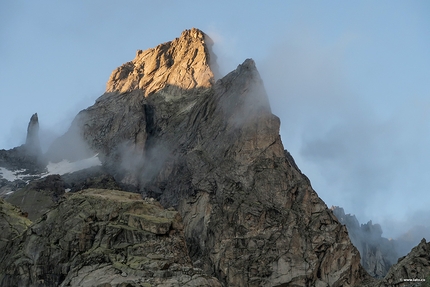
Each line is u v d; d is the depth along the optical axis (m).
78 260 196.62
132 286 183.00
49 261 199.25
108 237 199.75
